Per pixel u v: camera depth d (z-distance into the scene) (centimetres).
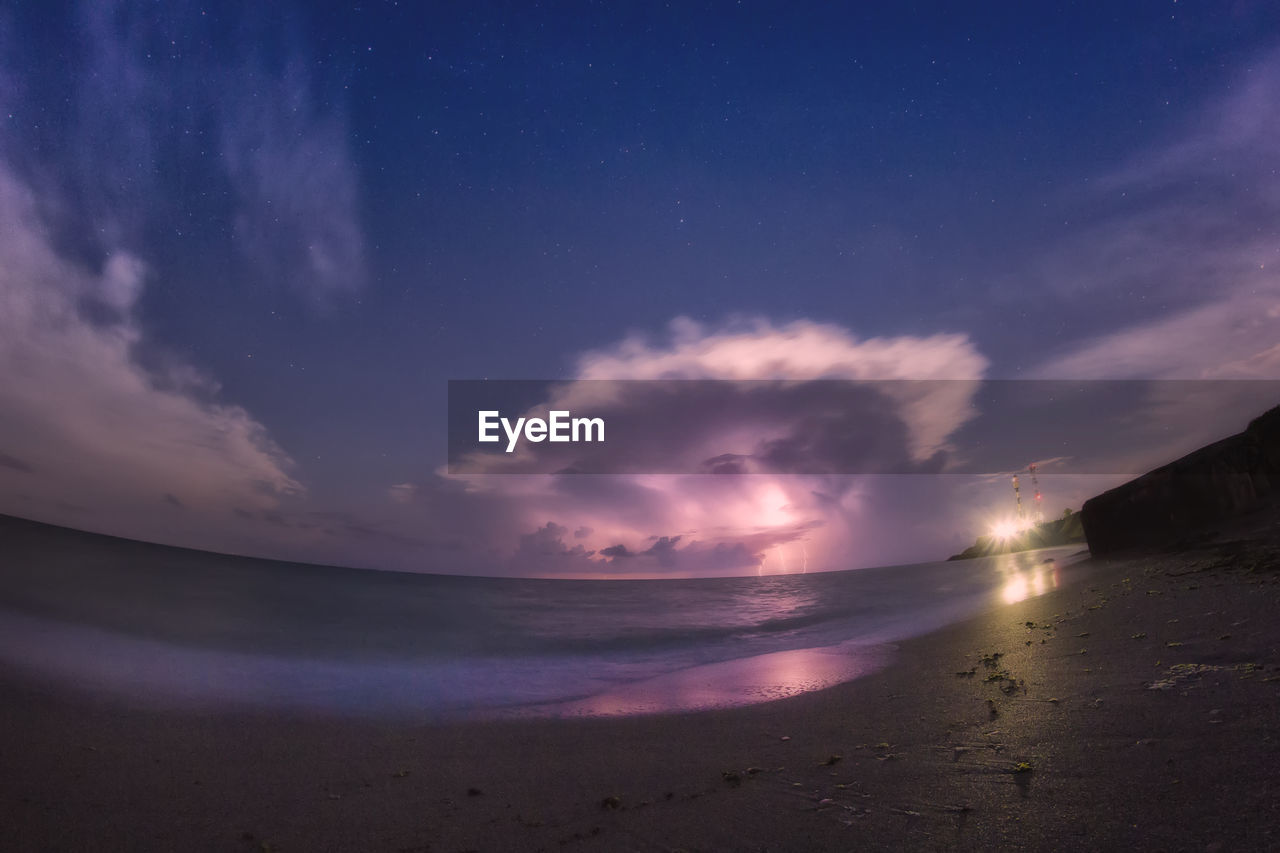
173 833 284
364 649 866
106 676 573
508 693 622
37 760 368
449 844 270
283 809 311
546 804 308
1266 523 734
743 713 480
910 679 520
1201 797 223
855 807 269
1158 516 928
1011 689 417
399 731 466
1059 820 229
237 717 491
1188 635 436
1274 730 260
